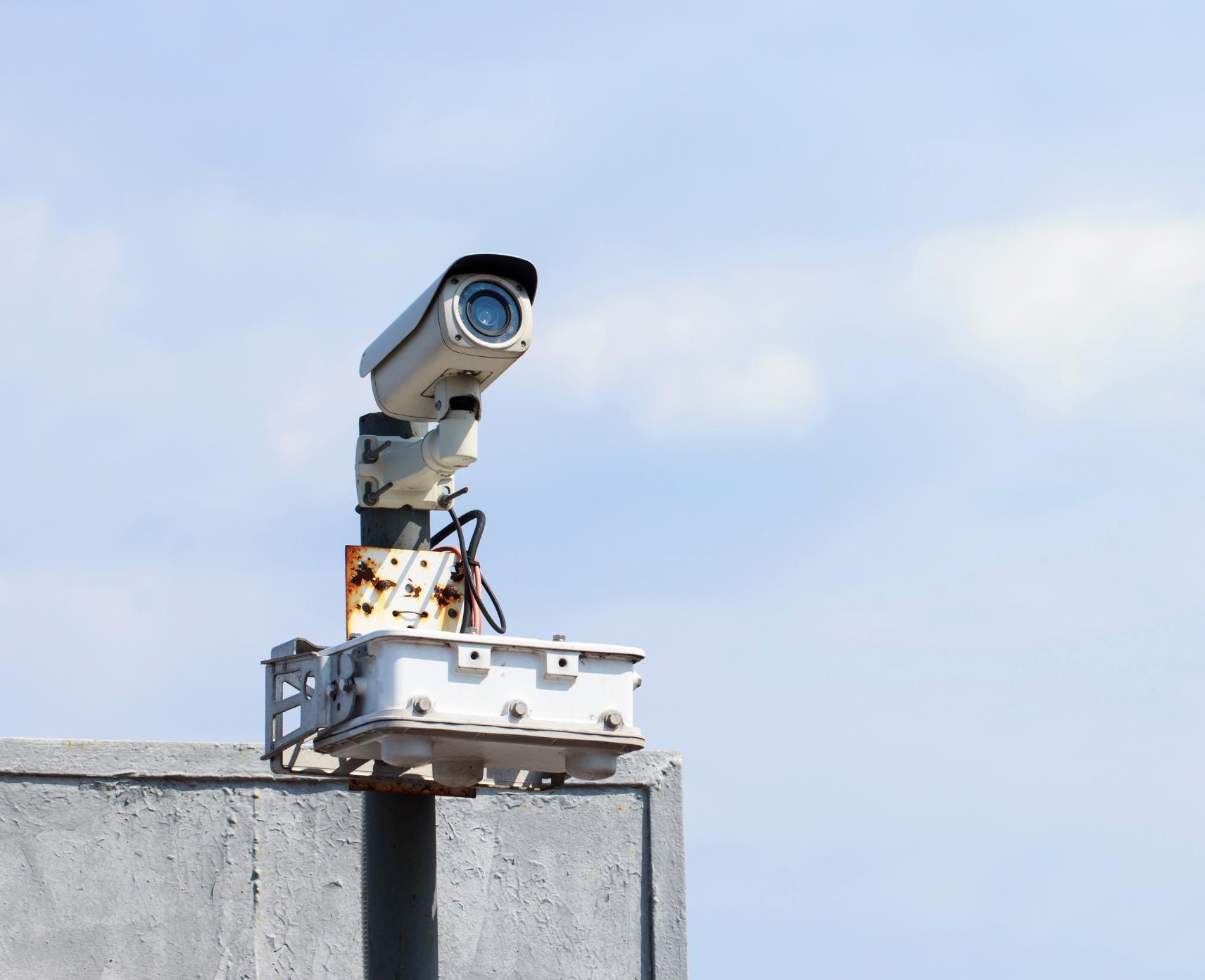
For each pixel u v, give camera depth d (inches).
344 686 609.0
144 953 812.0
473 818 908.6
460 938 887.7
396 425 764.6
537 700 601.6
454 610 732.0
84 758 820.0
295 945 845.2
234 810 848.3
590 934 917.2
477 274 685.3
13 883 794.8
